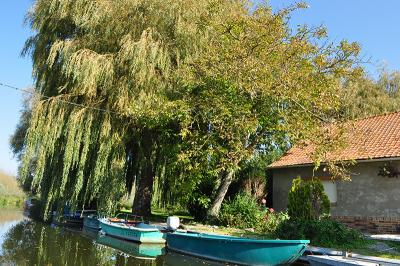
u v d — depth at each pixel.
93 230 19.34
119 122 17.91
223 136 16.11
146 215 20.30
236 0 20.41
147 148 19.45
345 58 17.00
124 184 18.20
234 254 11.56
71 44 17.47
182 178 18.47
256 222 16.64
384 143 16.33
